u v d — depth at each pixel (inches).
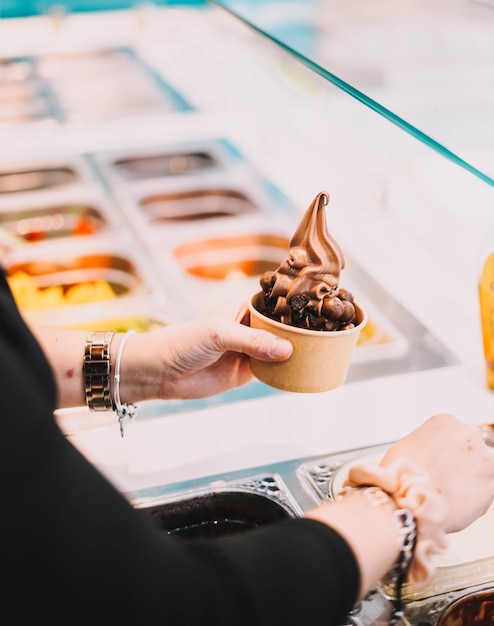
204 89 119.2
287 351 41.1
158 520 45.6
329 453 50.8
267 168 96.4
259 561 29.2
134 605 26.6
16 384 25.7
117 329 69.7
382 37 64.3
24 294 78.5
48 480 25.5
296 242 41.9
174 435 53.3
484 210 75.4
